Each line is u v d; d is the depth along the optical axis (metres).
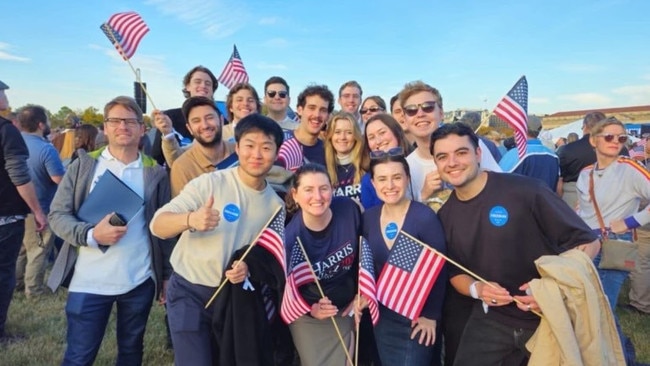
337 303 3.10
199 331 2.82
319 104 4.52
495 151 4.52
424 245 2.85
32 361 4.21
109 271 3.19
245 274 2.73
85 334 3.19
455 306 3.15
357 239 3.16
